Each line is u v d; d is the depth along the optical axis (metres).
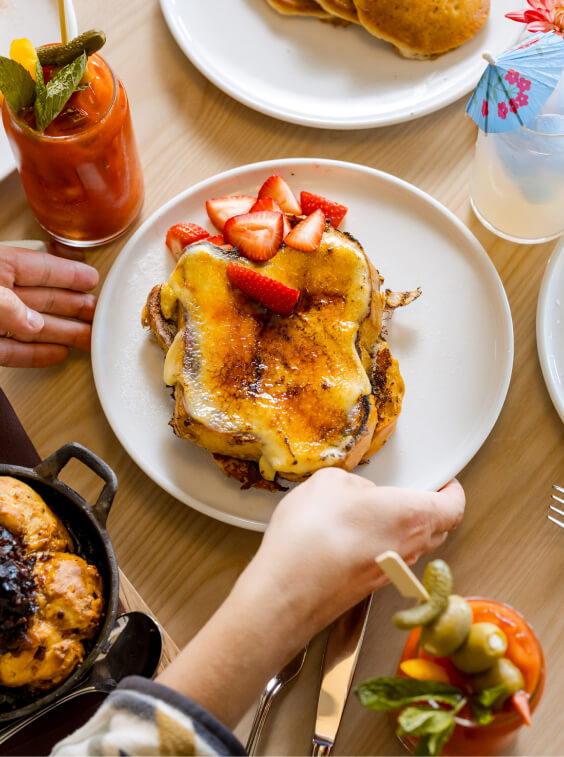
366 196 0.69
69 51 0.60
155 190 0.72
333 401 0.60
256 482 0.62
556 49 0.59
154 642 0.57
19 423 0.65
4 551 0.54
